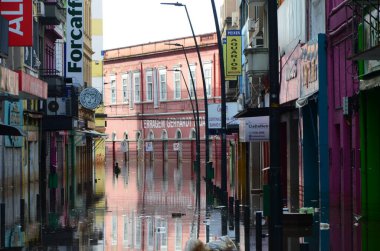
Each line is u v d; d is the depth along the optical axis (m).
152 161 108.44
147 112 109.88
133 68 113.19
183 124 102.00
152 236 22.19
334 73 28.03
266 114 36.69
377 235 19.28
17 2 38.16
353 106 24.80
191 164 99.62
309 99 30.06
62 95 54.81
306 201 30.33
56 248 19.56
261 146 47.81
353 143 25.23
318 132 29.12
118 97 116.94
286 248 17.62
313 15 31.12
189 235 22.33
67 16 62.97
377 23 20.81
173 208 32.72
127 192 45.56
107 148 118.94
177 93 103.56
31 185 51.50
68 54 63.12
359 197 24.48
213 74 96.31
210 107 59.34
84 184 56.91
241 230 23.50
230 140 68.19
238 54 57.12
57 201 37.09
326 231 20.44
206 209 32.00
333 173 28.11
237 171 56.41
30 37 38.31
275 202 15.85
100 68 95.25
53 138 60.19
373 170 23.45
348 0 23.36
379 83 21.56
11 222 26.47
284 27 38.03
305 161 31.48
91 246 19.98
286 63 36.44
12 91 36.41
